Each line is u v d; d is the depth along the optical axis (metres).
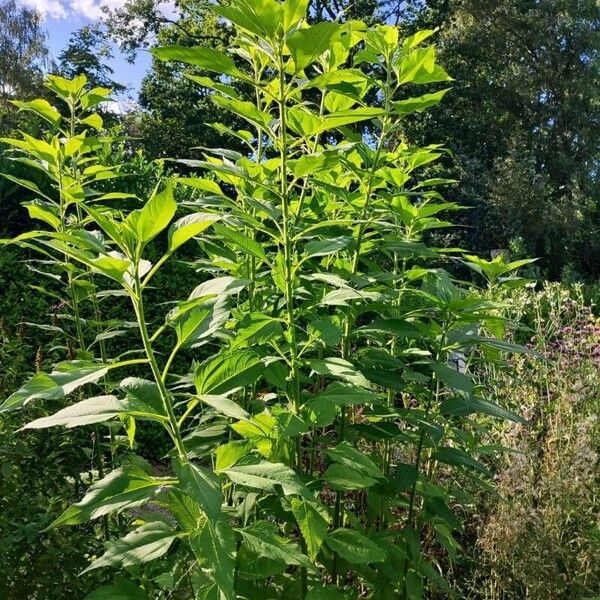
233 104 2.10
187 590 2.47
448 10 24.55
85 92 3.40
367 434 2.60
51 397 1.55
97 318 3.30
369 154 2.58
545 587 3.15
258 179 2.52
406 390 2.76
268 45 2.08
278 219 2.47
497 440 3.87
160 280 5.95
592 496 3.55
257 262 2.88
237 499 2.50
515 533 3.20
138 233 1.63
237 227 2.42
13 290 5.34
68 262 3.18
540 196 21.84
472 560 3.38
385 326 2.46
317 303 2.20
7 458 2.56
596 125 23.70
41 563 2.53
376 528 3.20
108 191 5.89
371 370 2.50
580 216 22.31
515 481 3.33
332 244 2.17
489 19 23.86
